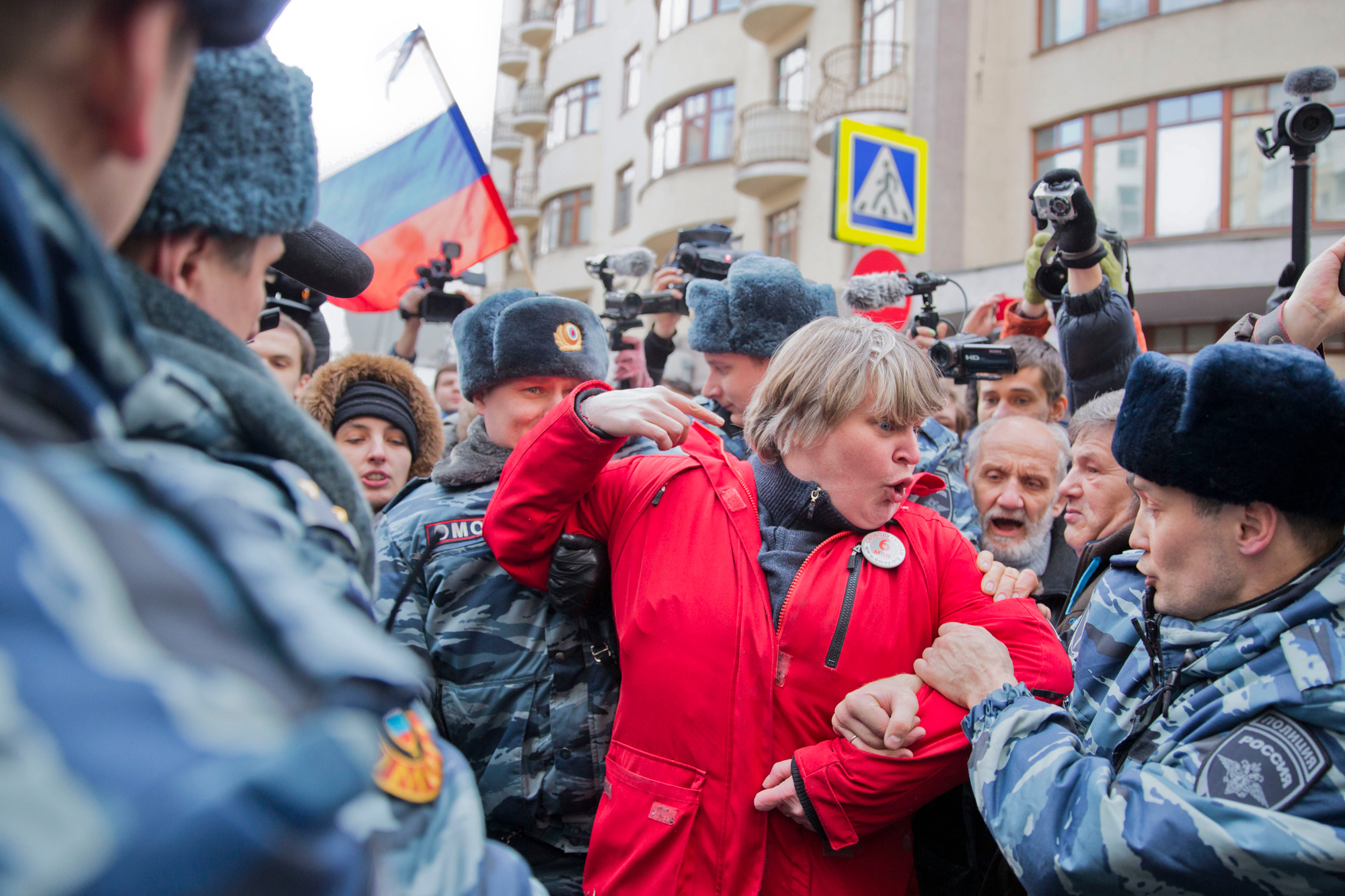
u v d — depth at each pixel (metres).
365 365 2.51
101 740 0.30
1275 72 10.12
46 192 0.40
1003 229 11.45
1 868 0.28
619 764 1.53
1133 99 10.77
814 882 1.46
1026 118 11.46
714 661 1.49
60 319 0.43
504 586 1.85
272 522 0.54
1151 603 1.41
